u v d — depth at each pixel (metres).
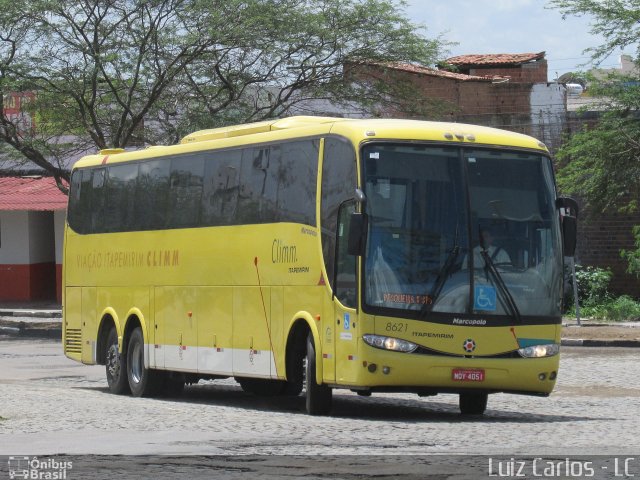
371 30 48.59
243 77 48.00
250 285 23.27
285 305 22.06
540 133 56.03
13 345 43.00
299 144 22.11
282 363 22.12
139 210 27.48
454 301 20.02
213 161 24.95
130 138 50.06
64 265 30.70
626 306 49.31
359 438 17.19
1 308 57.78
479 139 20.78
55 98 46.34
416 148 20.39
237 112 48.41
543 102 59.81
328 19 48.38
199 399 26.42
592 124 55.16
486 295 20.20
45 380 31.09
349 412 22.44
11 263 62.59
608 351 37.91
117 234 28.30
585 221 51.91
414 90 51.25
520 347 20.31
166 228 26.36
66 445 16.47
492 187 20.61
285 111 50.31
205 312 24.78
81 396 25.56
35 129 48.31
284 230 22.25
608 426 19.11
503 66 67.06
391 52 49.00
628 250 53.78
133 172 27.92
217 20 45.47
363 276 19.77
